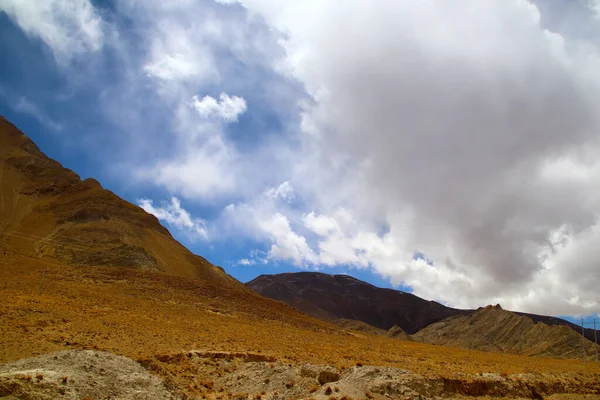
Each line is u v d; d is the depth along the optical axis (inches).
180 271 4992.6
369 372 1405.0
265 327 3024.1
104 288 3166.8
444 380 1482.5
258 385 1411.2
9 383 887.7
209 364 1605.6
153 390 1107.9
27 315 1886.1
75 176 7047.2
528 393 1662.2
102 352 1195.3
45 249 4436.5
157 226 6043.3
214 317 2972.4
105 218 5575.8
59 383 967.0
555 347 6875.0
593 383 1945.1
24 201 5969.5
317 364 1526.8
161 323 2298.2
